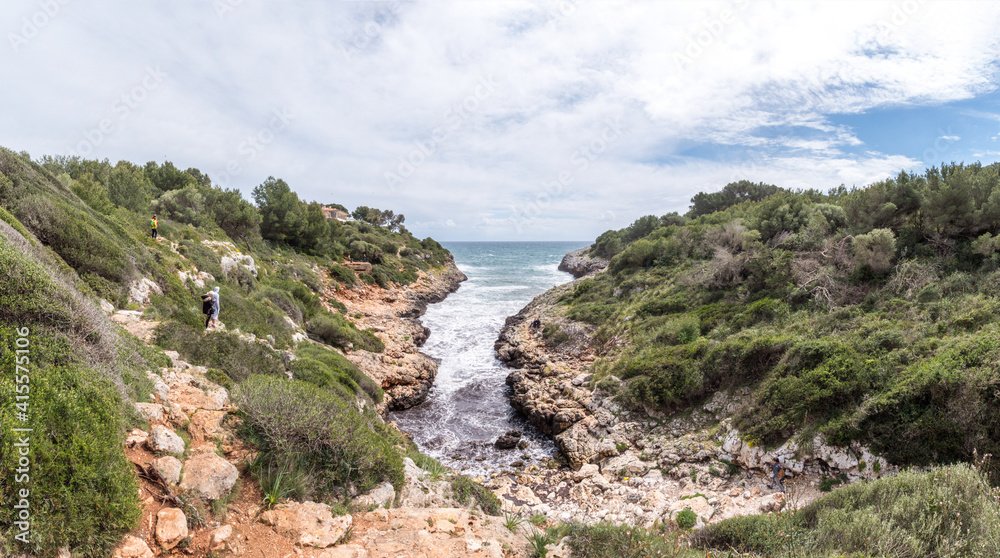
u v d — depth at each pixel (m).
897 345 12.51
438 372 25.45
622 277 35.94
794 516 6.74
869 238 18.28
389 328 31.16
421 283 53.44
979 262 16.48
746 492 11.21
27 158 15.99
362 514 6.03
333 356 18.09
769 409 12.40
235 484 5.36
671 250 36.25
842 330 15.03
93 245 12.16
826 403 11.52
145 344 8.88
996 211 16.72
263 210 42.31
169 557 4.05
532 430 18.42
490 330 35.59
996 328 11.52
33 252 8.29
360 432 7.22
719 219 42.38
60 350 5.25
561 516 11.20
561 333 27.52
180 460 5.15
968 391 9.53
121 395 5.46
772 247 25.53
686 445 13.72
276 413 6.33
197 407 6.74
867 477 10.05
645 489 12.41
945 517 5.56
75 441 3.99
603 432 15.89
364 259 51.34
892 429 10.14
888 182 20.72
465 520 6.48
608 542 6.18
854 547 5.50
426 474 8.90
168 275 15.80
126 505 4.00
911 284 16.30
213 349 10.96
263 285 25.80
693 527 9.54
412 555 4.95
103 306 10.70
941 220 17.75
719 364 15.37
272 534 4.84
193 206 31.45
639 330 23.02
